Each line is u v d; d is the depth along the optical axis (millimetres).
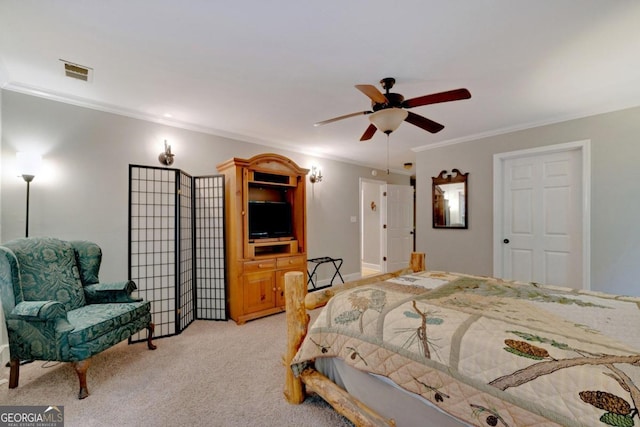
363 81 2334
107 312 2115
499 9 1517
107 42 1802
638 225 2795
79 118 2695
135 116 2996
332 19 1591
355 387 1485
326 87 2439
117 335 2064
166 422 1576
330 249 5125
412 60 2027
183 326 2994
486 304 1470
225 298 3262
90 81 2326
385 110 2027
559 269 3332
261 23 1621
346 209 5418
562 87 2467
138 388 1896
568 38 1772
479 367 1030
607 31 1701
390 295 1646
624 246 2867
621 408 755
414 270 2531
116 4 1459
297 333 1749
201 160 3506
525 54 1956
